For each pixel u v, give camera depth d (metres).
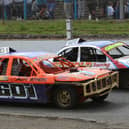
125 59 25.75
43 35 60.69
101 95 20.69
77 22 72.81
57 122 16.73
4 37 62.81
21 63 21.53
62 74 20.52
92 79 20.05
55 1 82.44
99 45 26.73
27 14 84.62
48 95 20.61
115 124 16.38
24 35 61.94
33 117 17.88
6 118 17.92
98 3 80.00
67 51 27.44
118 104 21.89
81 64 26.53
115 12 79.06
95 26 67.25
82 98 20.12
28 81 20.84
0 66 21.95
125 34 56.28
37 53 22.80
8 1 85.50
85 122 16.58
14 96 21.41
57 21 76.38
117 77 22.25
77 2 79.75
